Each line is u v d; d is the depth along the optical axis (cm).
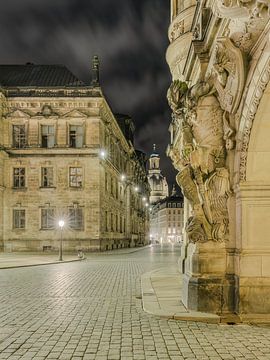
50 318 995
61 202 4759
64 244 4719
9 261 3166
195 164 1045
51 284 1709
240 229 993
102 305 1174
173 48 1762
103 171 5003
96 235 4716
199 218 1044
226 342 757
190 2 1734
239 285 971
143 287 1463
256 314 962
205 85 1066
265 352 697
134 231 8300
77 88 4797
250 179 983
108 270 2427
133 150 8294
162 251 5812
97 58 4862
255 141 962
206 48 1141
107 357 674
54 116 4788
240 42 890
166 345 739
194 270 1036
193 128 1076
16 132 4850
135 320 955
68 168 4784
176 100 1230
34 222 4759
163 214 18800
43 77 5294
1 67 5481
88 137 4788
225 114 1041
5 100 4803
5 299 1299
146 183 11394
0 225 4725
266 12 664
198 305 1003
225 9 731
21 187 4803
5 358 675
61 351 711
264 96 868
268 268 974
